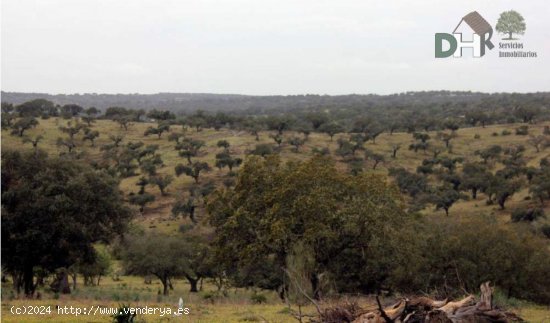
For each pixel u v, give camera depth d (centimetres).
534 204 7944
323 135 13688
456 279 3009
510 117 14662
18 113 14125
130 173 10606
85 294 2827
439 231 3120
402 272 2870
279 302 2766
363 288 3056
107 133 13238
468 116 14875
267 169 3042
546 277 3077
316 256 2852
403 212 3012
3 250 3134
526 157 10881
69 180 3169
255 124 13950
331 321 1274
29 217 3080
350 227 2719
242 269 3638
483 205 8506
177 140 12469
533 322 1791
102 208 3281
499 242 3044
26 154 3272
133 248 4450
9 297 2525
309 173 2875
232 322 1761
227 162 10400
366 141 12900
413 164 11206
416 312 1199
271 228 2717
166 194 9794
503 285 3055
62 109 16350
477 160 10994
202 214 8944
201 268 4384
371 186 2953
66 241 3134
